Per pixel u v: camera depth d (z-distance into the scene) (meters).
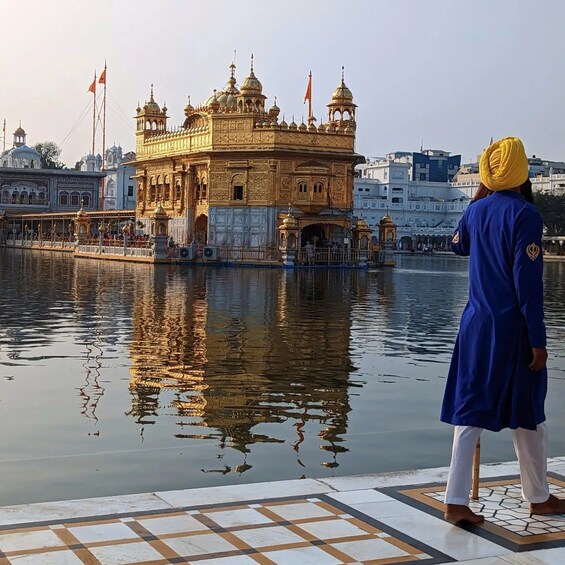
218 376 10.91
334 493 5.41
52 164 133.25
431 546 4.55
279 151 50.16
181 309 20.19
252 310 20.22
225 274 38.81
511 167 5.16
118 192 102.19
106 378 10.67
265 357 12.61
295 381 10.66
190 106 61.75
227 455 7.17
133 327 16.16
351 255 51.22
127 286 28.33
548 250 92.88
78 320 17.31
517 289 4.96
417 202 117.50
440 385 10.54
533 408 5.00
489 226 5.12
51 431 7.92
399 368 11.81
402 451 7.38
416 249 114.81
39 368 11.38
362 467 6.86
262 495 5.35
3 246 81.62
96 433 7.87
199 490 5.44
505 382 4.98
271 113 57.72
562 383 10.91
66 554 4.30
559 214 91.06
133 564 4.20
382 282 34.78
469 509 4.95
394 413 8.91
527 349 4.99
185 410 8.89
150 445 7.45
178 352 12.97
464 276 42.06
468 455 4.99
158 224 49.28
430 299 25.12
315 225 53.59
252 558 4.31
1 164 112.19
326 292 27.59
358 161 52.66
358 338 15.13
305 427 8.22
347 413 8.88
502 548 4.55
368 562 4.31
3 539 4.50
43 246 73.44
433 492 5.47
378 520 4.92
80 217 61.56
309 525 4.81
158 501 5.19
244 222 51.47
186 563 4.23
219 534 4.63
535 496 5.14
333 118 53.19
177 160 56.53
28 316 18.00
